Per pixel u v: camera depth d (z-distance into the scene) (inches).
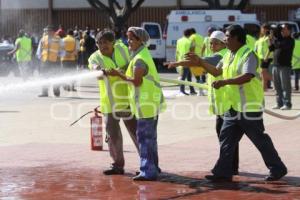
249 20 1632.6
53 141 630.5
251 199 402.0
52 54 1088.2
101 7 1884.8
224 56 443.5
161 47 1796.3
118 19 1862.7
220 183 448.5
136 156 549.3
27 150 582.6
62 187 441.7
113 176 474.3
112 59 471.2
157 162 464.8
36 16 2450.8
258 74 435.5
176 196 412.5
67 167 507.8
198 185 443.2
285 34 856.3
